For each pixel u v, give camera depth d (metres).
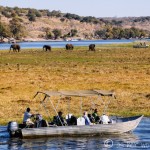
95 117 70.12
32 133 64.81
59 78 133.12
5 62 195.25
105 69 160.50
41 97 99.12
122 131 68.06
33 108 86.44
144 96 100.50
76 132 66.19
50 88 112.81
